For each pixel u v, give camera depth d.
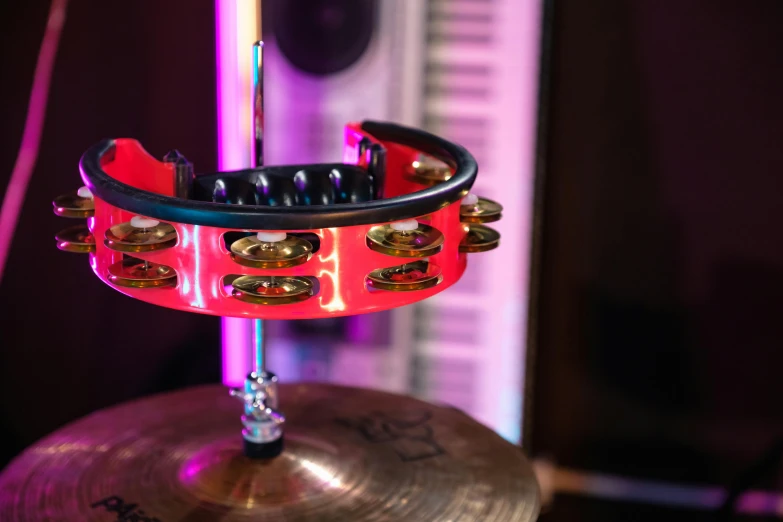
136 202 1.09
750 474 1.53
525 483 1.23
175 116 1.52
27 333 1.57
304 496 1.20
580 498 1.60
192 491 1.21
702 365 1.54
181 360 1.59
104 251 1.15
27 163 1.52
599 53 1.48
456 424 1.32
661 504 1.59
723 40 1.45
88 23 1.49
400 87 1.51
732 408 1.55
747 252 1.50
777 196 1.48
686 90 1.47
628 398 1.57
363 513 1.19
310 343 1.59
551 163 1.51
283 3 1.50
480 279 1.55
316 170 1.19
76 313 1.56
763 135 1.47
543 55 1.48
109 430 1.29
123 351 1.58
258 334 1.22
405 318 1.57
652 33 1.46
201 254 1.09
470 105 1.51
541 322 1.56
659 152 1.49
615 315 1.54
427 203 1.10
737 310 1.52
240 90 1.51
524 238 1.53
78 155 1.52
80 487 1.21
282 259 1.08
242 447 1.25
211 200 1.17
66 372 1.58
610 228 1.52
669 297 1.53
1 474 1.23
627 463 1.58
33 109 1.51
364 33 1.50
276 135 1.54
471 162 1.18
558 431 1.59
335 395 1.37
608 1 1.46
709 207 1.50
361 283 1.10
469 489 1.22
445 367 1.58
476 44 1.49
